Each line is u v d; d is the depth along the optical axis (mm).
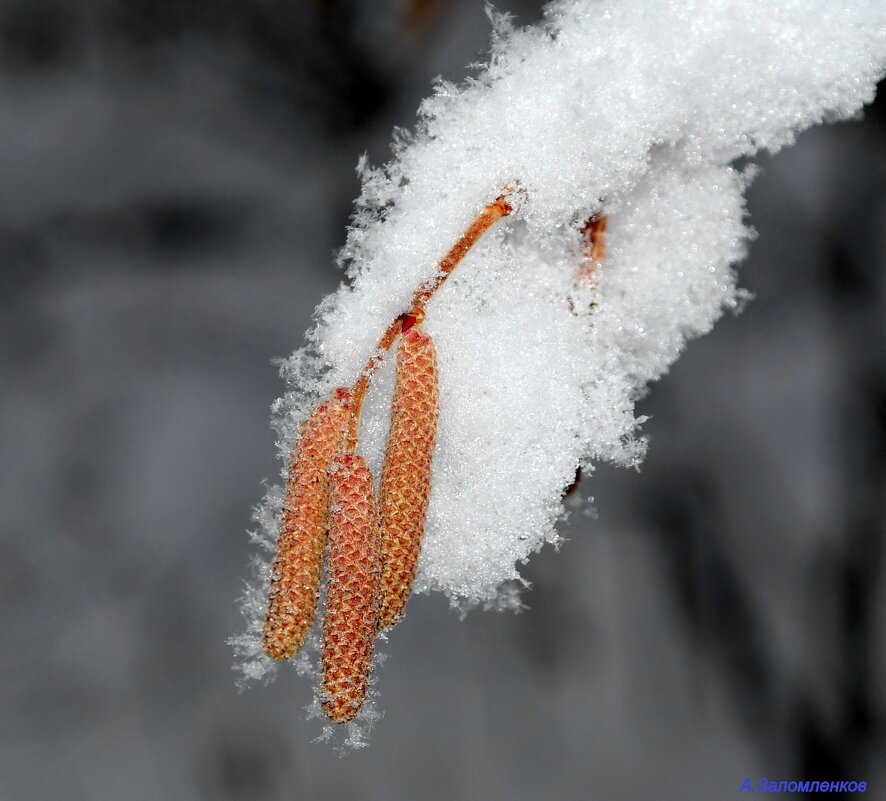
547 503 364
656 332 370
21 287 503
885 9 365
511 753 455
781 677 449
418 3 425
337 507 351
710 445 462
